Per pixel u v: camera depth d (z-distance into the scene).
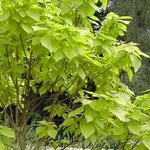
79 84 2.72
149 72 11.47
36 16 2.24
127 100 2.55
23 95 3.08
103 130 2.49
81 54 2.19
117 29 2.73
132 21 12.16
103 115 2.24
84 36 2.30
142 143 2.35
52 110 2.78
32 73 2.79
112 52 2.43
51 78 2.54
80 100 2.27
